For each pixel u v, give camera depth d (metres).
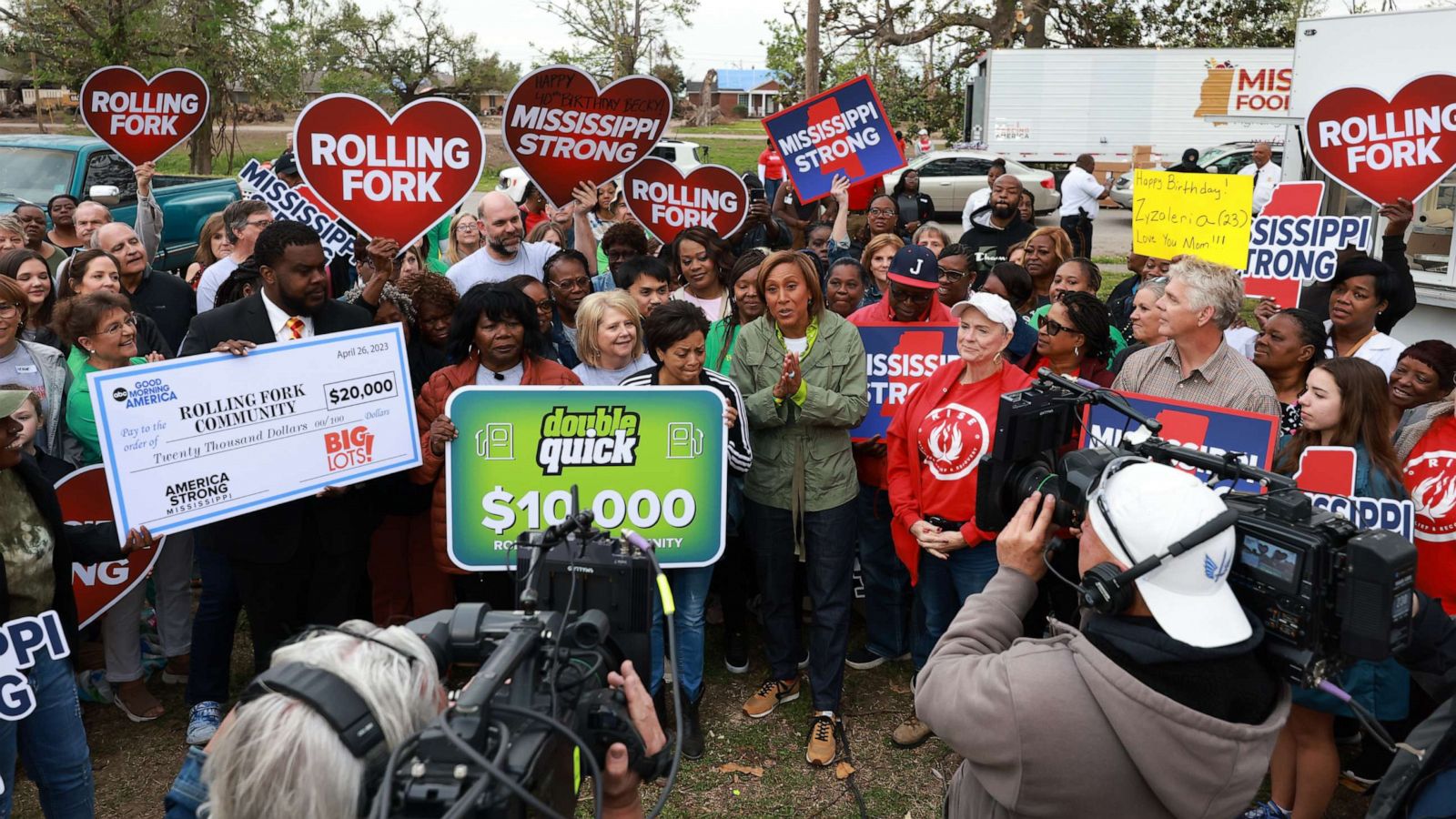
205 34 22.28
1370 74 8.47
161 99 6.77
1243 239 5.67
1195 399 3.98
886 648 4.87
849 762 4.08
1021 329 4.88
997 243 8.19
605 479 4.10
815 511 4.14
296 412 3.78
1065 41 30.58
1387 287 4.87
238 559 3.88
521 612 1.83
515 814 1.34
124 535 3.47
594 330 4.45
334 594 4.14
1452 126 5.24
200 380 3.58
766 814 3.82
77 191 10.48
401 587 4.77
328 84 34.66
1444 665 2.58
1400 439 3.60
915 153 27.59
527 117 5.95
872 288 6.18
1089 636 1.83
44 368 4.13
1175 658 1.72
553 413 4.06
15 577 2.93
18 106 34.56
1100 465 1.97
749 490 4.28
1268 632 1.84
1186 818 1.76
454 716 1.40
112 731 4.33
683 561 4.12
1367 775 3.83
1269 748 1.78
